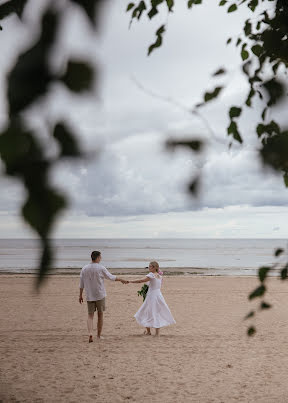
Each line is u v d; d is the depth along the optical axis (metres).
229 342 9.24
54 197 0.38
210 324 11.44
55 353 8.26
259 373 7.02
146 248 142.38
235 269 44.47
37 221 0.37
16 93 0.37
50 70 0.38
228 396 5.98
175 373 7.02
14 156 0.37
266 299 16.36
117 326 11.08
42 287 0.38
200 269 44.53
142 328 10.81
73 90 0.38
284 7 1.99
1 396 5.88
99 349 8.57
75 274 33.56
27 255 87.00
